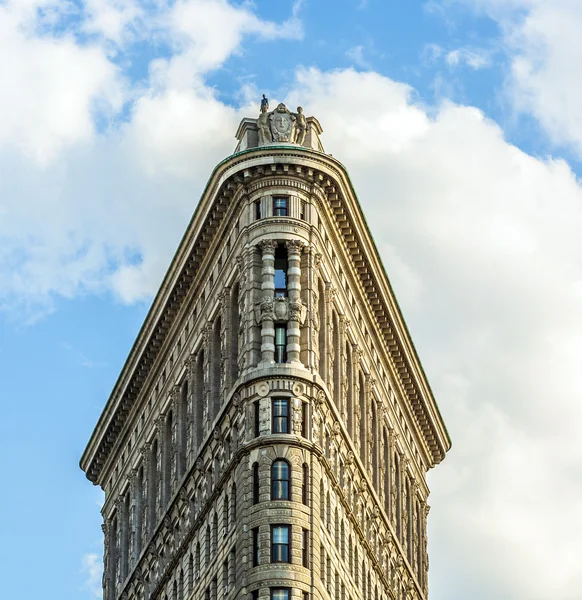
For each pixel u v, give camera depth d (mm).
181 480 163500
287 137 160000
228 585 145875
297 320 150500
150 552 169500
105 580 186625
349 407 162750
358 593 156750
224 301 157125
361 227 164250
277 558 142750
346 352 164375
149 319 175000
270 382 148000
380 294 170750
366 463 166125
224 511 150375
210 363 159750
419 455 190250
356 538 158625
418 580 184000
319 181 156375
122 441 186625
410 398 185500
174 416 168625
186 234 166250
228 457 151500
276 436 146250
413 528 183750
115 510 186875
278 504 144250
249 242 153750
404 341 179125
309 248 153625
